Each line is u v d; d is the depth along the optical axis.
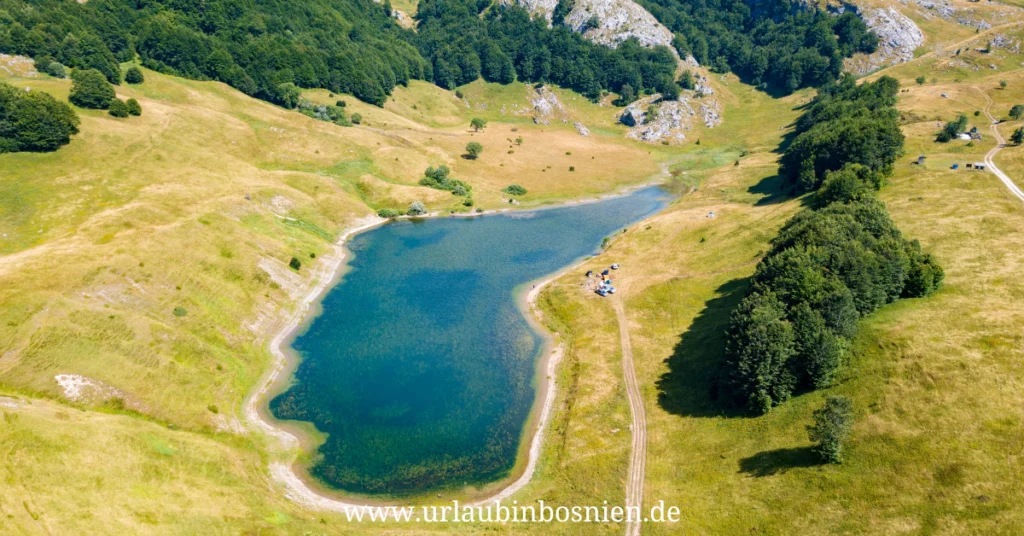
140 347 72.25
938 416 53.16
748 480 55.75
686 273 104.38
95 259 83.56
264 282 98.00
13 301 71.31
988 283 70.62
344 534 54.41
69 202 104.62
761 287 74.75
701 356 78.19
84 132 124.69
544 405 75.12
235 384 76.00
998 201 95.50
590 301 98.62
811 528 48.44
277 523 54.09
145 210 102.88
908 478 49.00
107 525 48.12
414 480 63.00
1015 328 60.47
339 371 81.56
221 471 59.31
